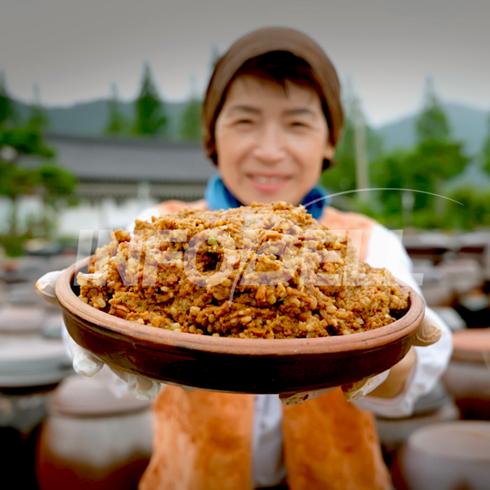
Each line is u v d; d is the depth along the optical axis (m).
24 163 10.31
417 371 0.53
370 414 0.62
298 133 0.60
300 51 0.56
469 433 0.68
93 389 0.77
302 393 0.35
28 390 0.88
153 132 15.38
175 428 0.61
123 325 0.32
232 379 0.30
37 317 1.08
